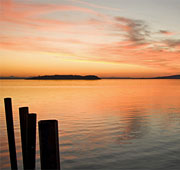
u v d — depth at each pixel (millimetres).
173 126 12242
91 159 7273
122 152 7930
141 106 21281
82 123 12945
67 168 6582
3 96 32594
